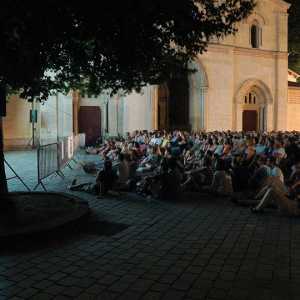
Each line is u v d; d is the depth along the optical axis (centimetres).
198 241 667
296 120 3359
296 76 3816
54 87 949
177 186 1038
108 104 2667
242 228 748
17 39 726
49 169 1257
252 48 3036
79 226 740
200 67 2811
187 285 485
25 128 2614
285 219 814
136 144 1777
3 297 453
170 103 3328
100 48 780
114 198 1026
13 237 626
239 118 3002
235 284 488
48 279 505
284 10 3161
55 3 660
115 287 480
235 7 885
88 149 2375
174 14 752
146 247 636
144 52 797
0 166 786
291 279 502
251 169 1252
